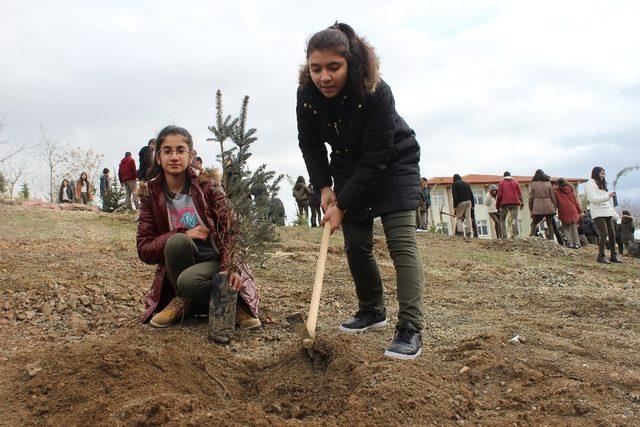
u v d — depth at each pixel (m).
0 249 8.09
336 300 5.61
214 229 4.16
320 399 2.79
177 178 4.22
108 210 15.72
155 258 4.18
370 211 3.60
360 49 3.28
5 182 23.23
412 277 3.47
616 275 10.66
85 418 2.58
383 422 2.48
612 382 3.05
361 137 3.48
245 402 2.89
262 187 4.11
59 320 4.54
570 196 15.18
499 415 2.68
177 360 3.13
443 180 52.50
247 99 4.09
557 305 5.77
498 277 8.86
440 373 3.08
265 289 6.11
